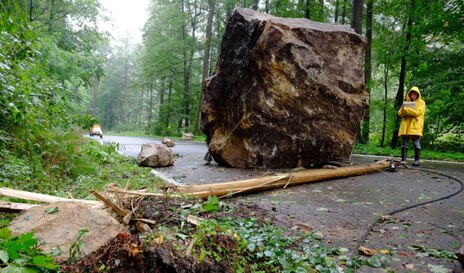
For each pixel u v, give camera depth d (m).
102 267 2.19
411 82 14.85
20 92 5.04
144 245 2.27
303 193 5.59
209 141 9.91
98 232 2.65
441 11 13.63
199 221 2.99
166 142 16.70
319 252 2.99
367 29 17.31
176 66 37.34
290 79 7.67
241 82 8.28
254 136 8.06
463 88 13.41
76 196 4.83
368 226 3.83
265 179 5.72
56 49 11.77
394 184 6.28
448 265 2.80
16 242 2.06
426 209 4.57
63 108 7.68
